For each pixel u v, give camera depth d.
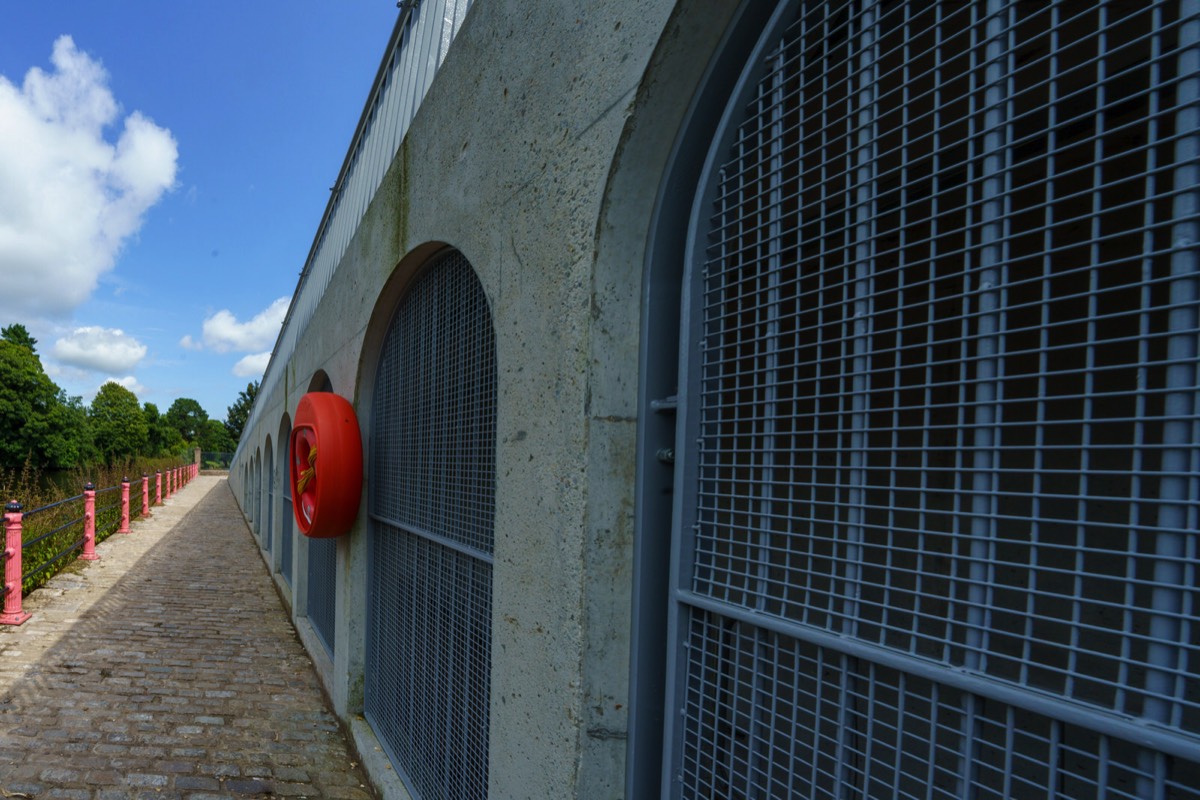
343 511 4.11
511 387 2.19
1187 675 0.78
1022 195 1.38
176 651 6.10
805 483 1.26
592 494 1.70
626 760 1.70
